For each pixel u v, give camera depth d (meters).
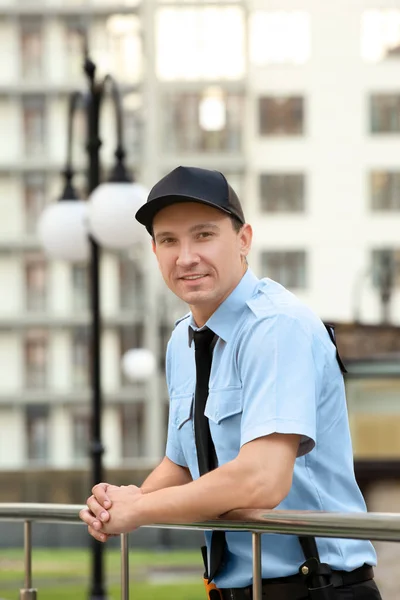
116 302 52.31
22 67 55.19
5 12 55.06
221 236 2.77
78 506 3.07
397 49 56.19
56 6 54.88
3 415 53.34
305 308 2.77
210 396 2.80
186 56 56.16
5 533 22.38
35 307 54.06
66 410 53.25
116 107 9.63
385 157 55.81
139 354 25.84
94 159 9.81
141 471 23.03
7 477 23.25
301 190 55.97
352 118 55.97
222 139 56.12
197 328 2.91
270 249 55.97
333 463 2.78
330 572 2.71
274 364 2.65
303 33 56.19
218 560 2.83
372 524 2.37
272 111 56.22
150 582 15.22
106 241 9.27
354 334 11.38
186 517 2.63
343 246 55.69
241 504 2.59
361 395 11.13
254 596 2.63
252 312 2.75
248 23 56.06
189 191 2.74
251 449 2.61
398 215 55.50
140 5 54.84
